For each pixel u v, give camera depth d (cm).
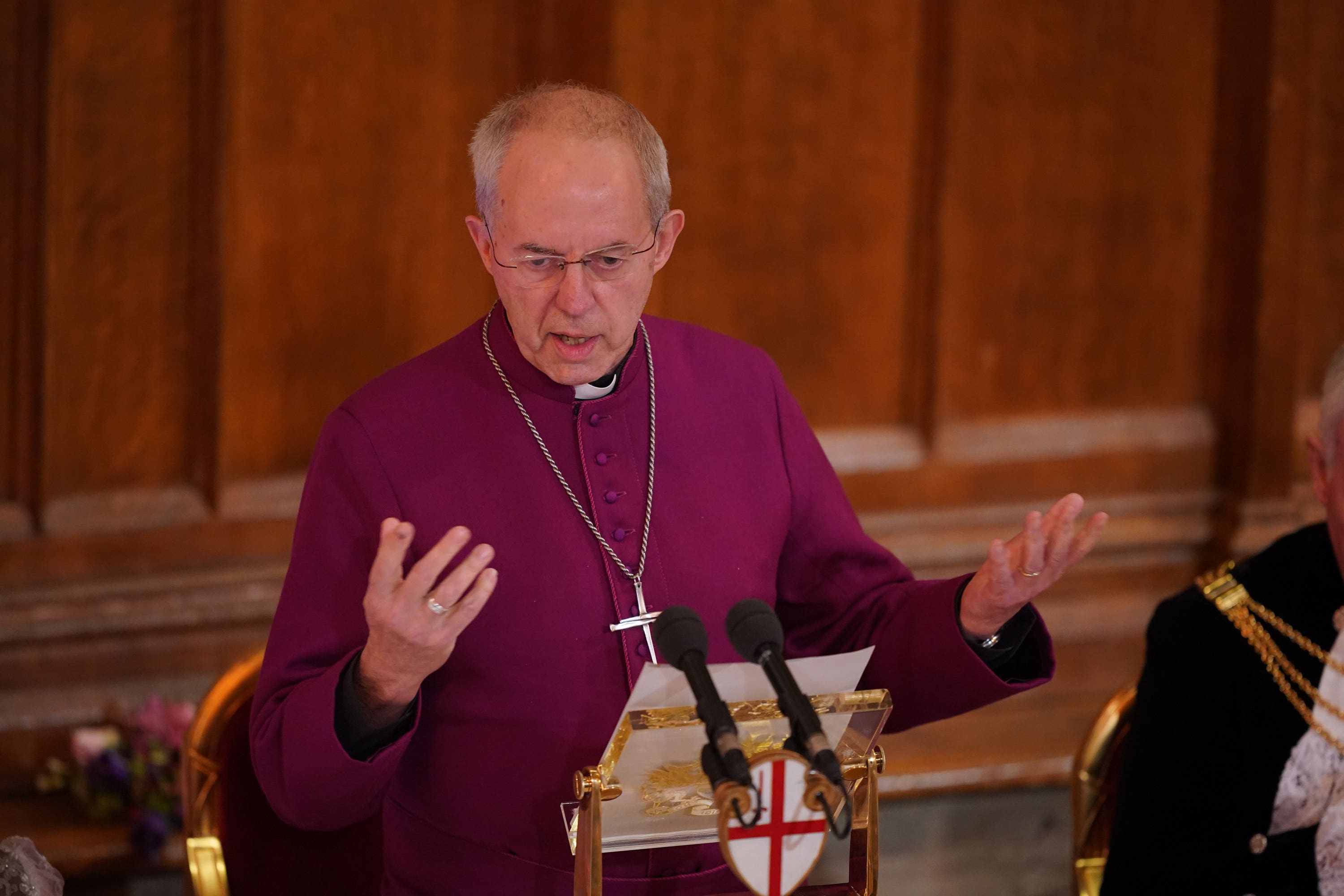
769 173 1525
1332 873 811
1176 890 835
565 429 782
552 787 742
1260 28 1631
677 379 819
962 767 1434
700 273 1520
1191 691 862
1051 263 1641
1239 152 1666
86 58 1277
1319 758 831
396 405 777
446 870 758
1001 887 1495
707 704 568
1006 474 1642
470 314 1452
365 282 1407
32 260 1282
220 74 1309
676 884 741
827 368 1579
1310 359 1719
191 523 1357
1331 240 1700
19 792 1300
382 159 1397
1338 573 854
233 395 1367
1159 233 1675
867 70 1540
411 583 594
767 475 822
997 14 1574
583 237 680
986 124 1590
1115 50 1625
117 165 1301
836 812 580
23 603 1298
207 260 1334
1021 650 773
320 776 675
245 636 1388
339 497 761
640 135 704
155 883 1258
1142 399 1700
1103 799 962
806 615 849
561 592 754
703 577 776
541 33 1432
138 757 1256
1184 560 1716
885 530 1600
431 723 760
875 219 1570
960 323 1614
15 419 1298
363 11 1370
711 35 1482
